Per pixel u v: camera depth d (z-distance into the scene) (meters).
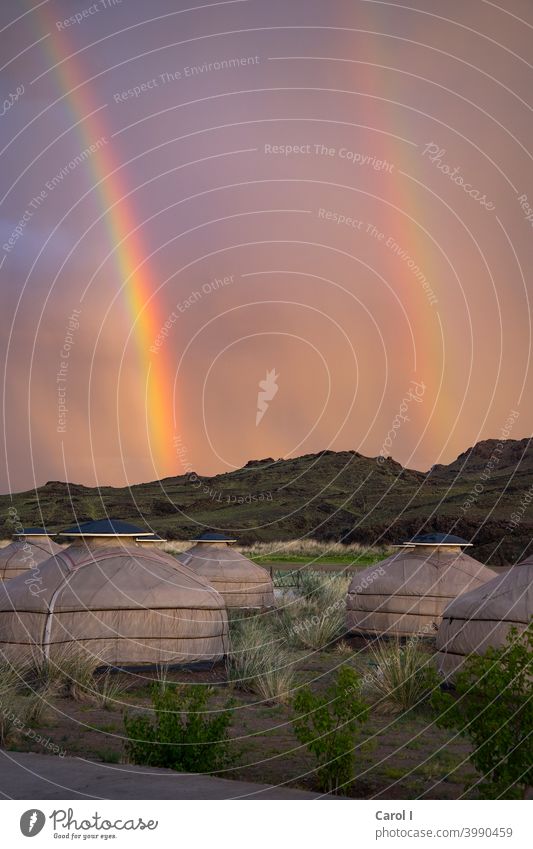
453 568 17.45
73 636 13.23
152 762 7.01
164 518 77.75
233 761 7.72
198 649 14.14
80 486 91.31
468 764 7.73
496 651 6.34
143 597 13.78
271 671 12.02
